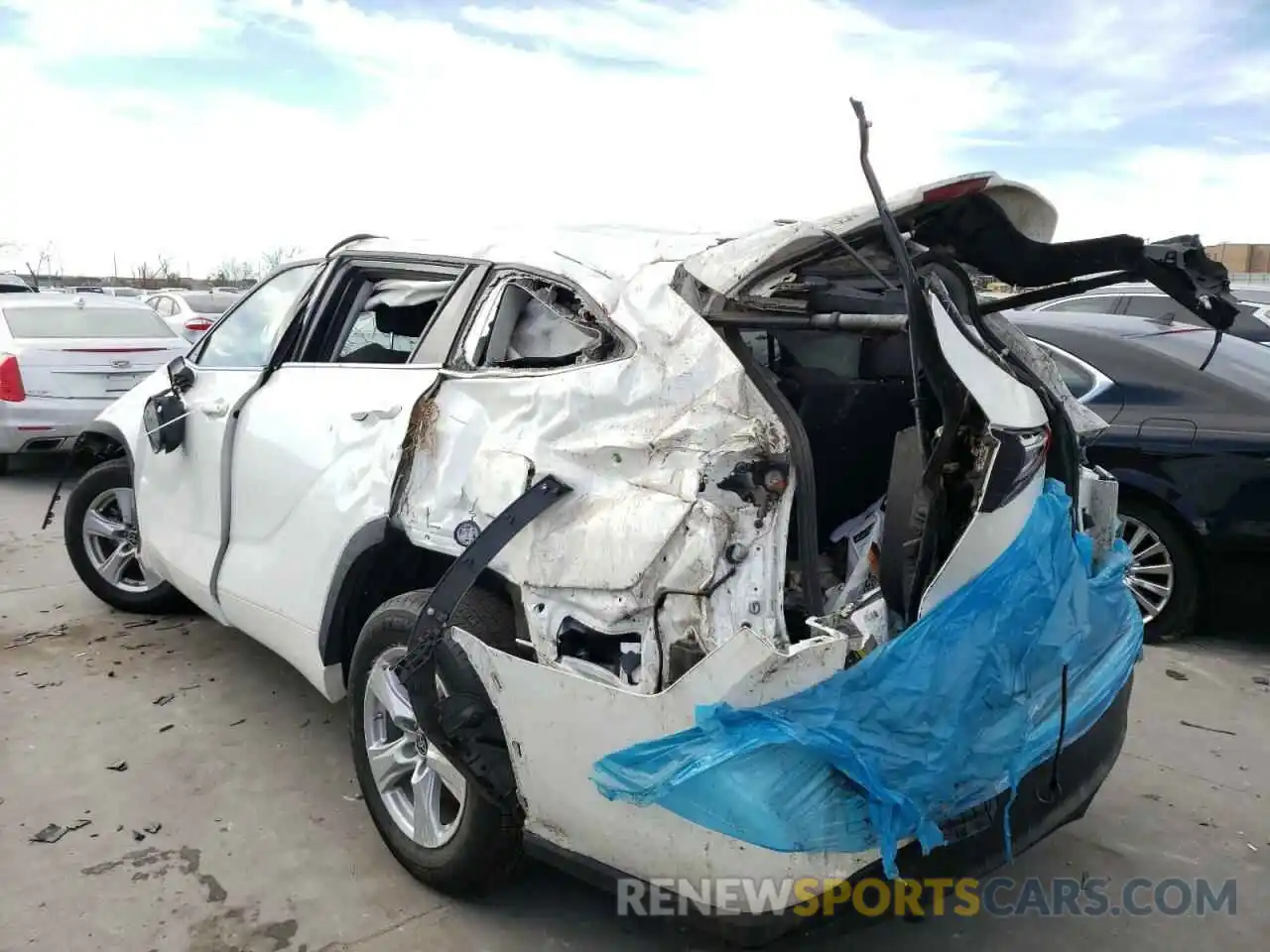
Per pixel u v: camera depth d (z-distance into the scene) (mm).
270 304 4262
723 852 2191
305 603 3461
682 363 2527
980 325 2963
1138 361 5355
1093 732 2721
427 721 2625
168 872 3135
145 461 4730
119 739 4000
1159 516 5160
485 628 2783
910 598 2363
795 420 2469
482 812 2818
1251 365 5258
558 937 2887
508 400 2865
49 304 9148
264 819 3461
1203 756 4105
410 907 3002
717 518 2334
